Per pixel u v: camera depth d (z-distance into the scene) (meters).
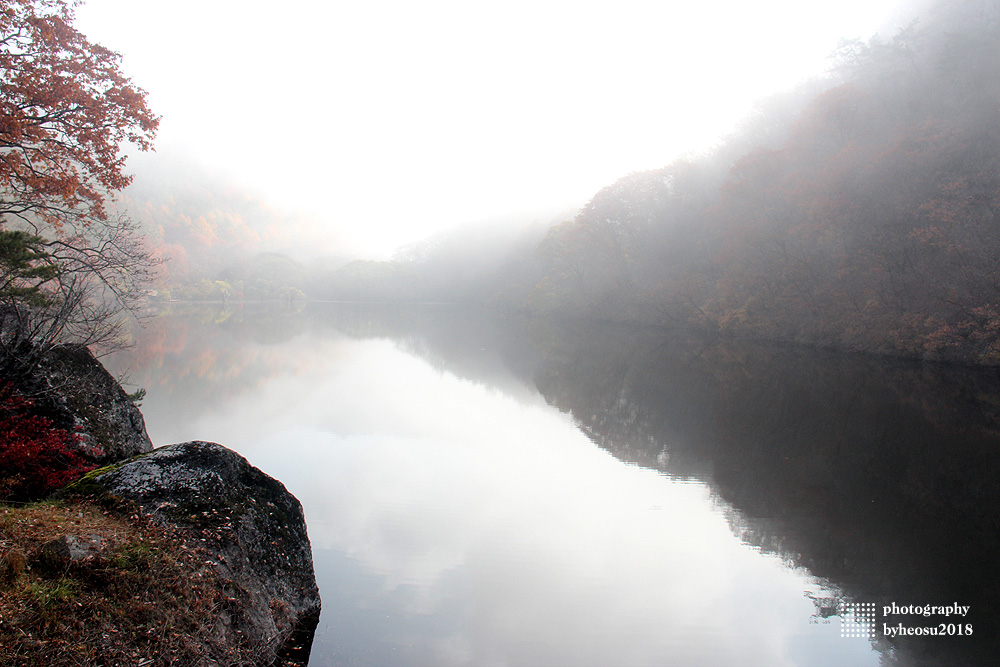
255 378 26.02
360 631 6.74
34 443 6.94
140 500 5.60
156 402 19.86
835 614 7.85
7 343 8.05
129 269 11.73
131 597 4.36
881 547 9.79
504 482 12.96
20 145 11.32
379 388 24.94
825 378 26.86
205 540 5.41
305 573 6.50
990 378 25.77
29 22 10.91
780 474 13.56
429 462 14.41
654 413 20.28
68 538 4.46
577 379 27.80
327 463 14.03
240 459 6.54
